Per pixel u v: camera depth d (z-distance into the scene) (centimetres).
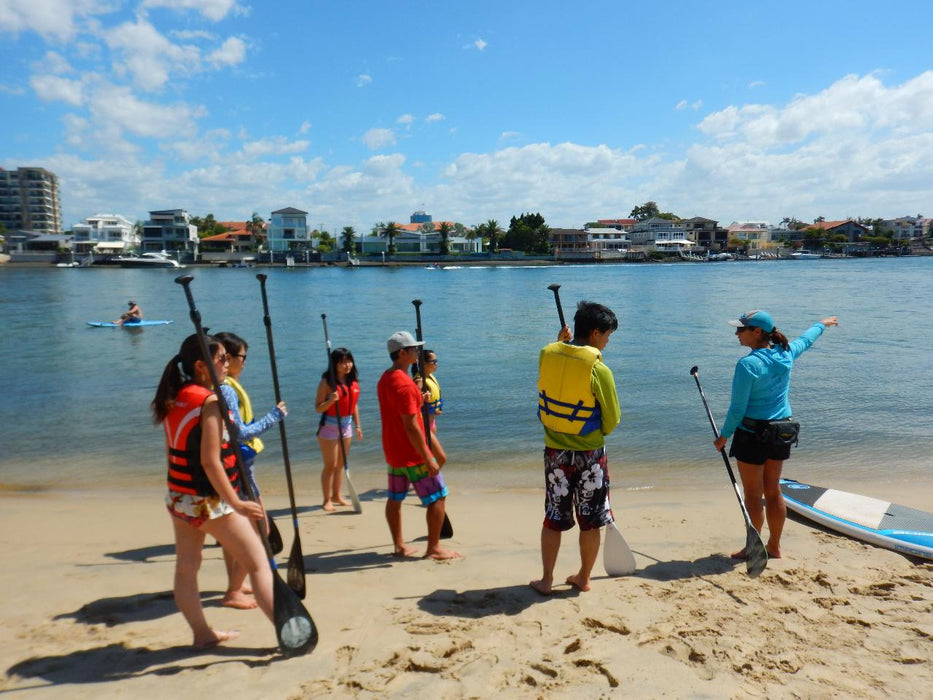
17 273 9062
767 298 4338
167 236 11588
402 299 4762
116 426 1102
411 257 12431
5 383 1550
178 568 342
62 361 1917
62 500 712
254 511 315
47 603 412
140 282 6950
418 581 448
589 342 404
